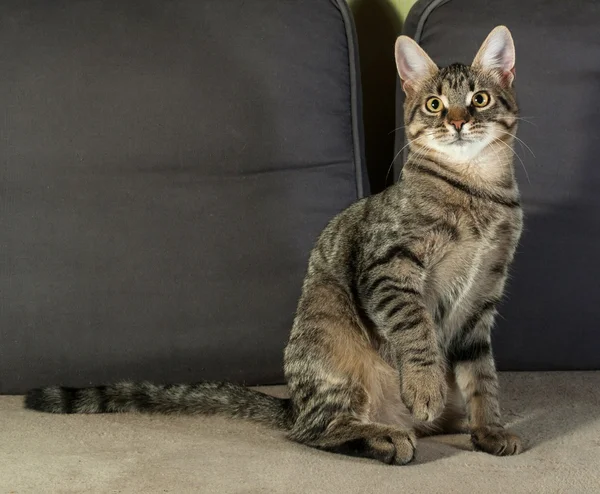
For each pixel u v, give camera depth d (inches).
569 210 48.2
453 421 42.4
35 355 46.0
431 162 41.3
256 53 47.3
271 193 47.1
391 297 39.7
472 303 42.3
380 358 41.1
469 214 40.8
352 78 49.1
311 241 47.3
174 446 38.9
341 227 42.9
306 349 40.8
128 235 46.4
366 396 40.4
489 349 42.4
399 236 40.2
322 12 48.5
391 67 53.7
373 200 42.5
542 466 36.9
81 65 46.4
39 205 46.1
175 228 46.6
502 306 48.6
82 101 46.3
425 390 38.4
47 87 46.2
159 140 46.6
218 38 47.2
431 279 41.4
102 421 42.0
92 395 43.1
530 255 48.4
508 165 41.9
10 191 46.0
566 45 48.3
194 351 46.8
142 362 46.5
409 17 50.4
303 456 37.9
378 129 54.0
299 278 47.1
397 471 36.4
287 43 47.7
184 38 47.0
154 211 46.5
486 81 42.3
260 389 47.3
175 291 46.6
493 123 41.4
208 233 46.8
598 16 48.6
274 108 47.3
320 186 47.8
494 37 42.8
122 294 46.3
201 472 36.2
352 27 49.1
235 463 37.1
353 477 35.8
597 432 40.4
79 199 46.2
